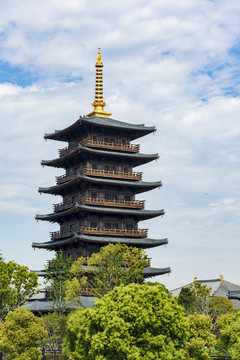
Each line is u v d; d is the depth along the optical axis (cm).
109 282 9000
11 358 7069
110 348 5516
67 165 11781
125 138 11638
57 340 8244
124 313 5631
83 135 11462
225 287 12062
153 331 5691
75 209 10469
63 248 11188
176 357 5600
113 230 10812
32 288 8894
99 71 12281
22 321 7231
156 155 11494
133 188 11400
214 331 8844
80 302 8706
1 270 8806
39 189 11669
